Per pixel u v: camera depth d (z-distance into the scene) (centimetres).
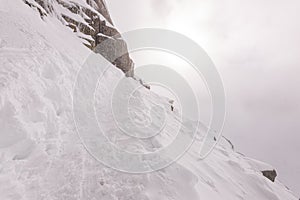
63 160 496
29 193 386
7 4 1020
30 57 685
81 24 1745
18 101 514
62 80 757
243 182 903
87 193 425
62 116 650
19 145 457
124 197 430
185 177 532
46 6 1540
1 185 366
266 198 863
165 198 448
